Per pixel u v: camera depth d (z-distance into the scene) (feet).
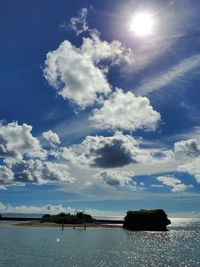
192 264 217.97
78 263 208.74
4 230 516.73
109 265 206.49
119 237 421.18
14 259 220.84
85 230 537.65
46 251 265.54
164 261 229.25
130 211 600.39
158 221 577.02
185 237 469.57
